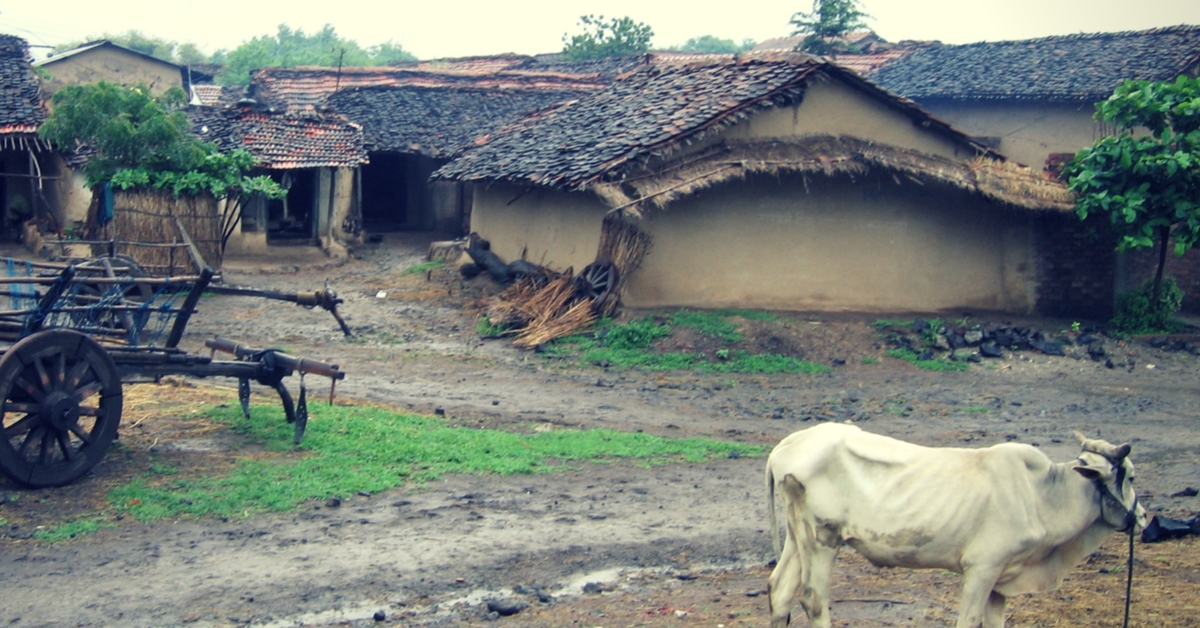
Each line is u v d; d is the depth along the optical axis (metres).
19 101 27.06
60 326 10.13
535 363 17.47
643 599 7.70
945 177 20.55
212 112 29.78
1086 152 21.05
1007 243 22.38
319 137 28.86
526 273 21.52
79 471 9.25
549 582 7.99
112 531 8.30
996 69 33.25
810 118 20.86
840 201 21.11
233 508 8.98
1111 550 9.08
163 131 21.72
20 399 9.01
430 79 39.72
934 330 19.48
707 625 7.15
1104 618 7.26
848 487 5.98
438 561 8.17
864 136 21.39
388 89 35.41
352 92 34.84
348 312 20.61
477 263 24.50
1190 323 21.92
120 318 10.58
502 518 9.31
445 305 21.66
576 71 45.69
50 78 37.06
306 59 71.94
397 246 30.94
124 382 10.52
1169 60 29.62
